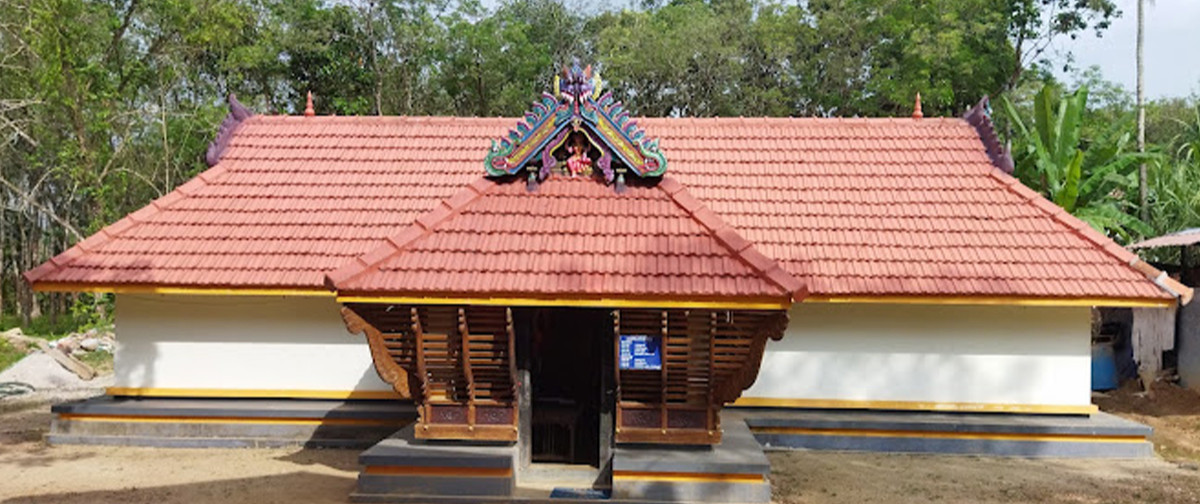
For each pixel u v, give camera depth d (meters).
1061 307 11.38
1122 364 16.70
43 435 11.83
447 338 8.52
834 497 9.05
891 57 35.91
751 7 40.88
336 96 34.94
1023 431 10.98
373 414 11.41
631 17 40.12
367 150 13.42
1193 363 15.28
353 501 8.55
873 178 12.64
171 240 11.68
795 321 11.66
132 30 29.39
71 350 22.47
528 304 8.14
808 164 12.95
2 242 39.12
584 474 9.07
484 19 37.56
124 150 29.98
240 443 11.41
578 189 9.30
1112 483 9.64
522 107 36.81
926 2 34.00
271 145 13.49
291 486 9.35
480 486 8.48
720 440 8.70
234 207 12.25
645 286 8.07
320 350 11.93
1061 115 19.52
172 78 30.31
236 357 11.94
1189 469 10.38
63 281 10.93
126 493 9.04
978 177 12.61
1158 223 19.83
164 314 11.98
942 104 32.81
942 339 11.52
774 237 11.59
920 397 11.53
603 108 9.28
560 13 40.91
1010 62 33.25
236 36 30.84
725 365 8.48
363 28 35.03
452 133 13.73
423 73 37.66
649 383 8.70
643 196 9.23
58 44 25.34
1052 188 18.81
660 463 8.35
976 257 11.12
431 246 8.59
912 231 11.64
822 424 11.18
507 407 8.89
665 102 38.97
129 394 11.95
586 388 9.47
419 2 36.09
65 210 36.00
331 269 11.14
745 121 13.80
